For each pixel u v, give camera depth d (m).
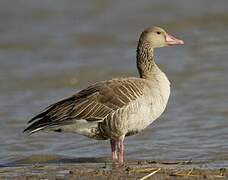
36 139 16.00
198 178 10.98
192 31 32.06
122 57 27.22
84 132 12.62
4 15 42.53
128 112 12.50
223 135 15.32
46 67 26.42
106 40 32.16
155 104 12.84
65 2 45.47
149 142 15.09
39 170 12.25
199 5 39.69
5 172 12.20
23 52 30.86
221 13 35.94
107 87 12.65
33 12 42.88
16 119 18.48
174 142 14.98
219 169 11.77
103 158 13.72
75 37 33.69
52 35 35.00
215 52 25.91
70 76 24.27
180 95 20.02
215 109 18.03
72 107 12.36
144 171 11.59
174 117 17.53
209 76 22.09
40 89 22.64
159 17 37.44
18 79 24.47
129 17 38.75
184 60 25.03
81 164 12.97
